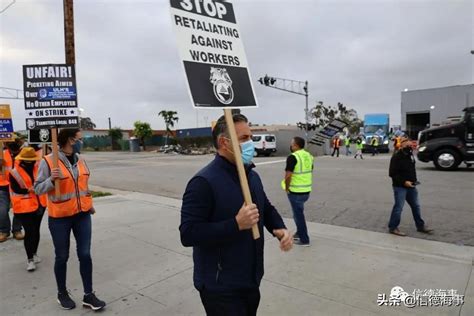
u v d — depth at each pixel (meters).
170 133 55.50
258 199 2.24
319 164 20.33
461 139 15.39
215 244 1.97
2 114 6.77
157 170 19.44
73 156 3.78
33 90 4.55
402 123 40.72
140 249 5.55
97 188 12.90
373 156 29.08
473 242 5.74
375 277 4.36
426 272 4.49
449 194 9.87
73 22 10.13
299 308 3.62
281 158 28.41
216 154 2.22
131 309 3.70
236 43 2.27
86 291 3.73
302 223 5.64
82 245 3.75
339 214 7.89
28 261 4.79
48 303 3.85
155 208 8.72
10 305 3.82
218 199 2.03
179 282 4.33
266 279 4.34
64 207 3.61
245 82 2.27
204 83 2.06
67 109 4.68
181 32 2.01
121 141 57.31
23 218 4.75
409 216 7.53
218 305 2.06
